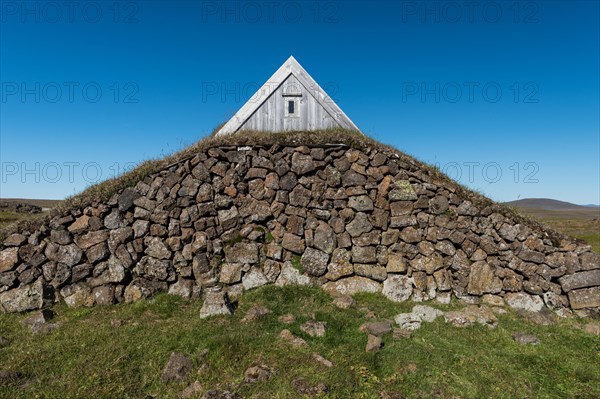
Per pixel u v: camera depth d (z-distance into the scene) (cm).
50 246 983
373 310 922
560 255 991
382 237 1044
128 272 998
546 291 984
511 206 1077
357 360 686
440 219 1039
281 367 647
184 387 617
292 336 744
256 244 1045
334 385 606
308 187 1070
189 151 1077
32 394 596
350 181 1067
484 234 1027
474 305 971
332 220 1058
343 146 1088
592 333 856
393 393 603
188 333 771
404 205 1052
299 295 967
